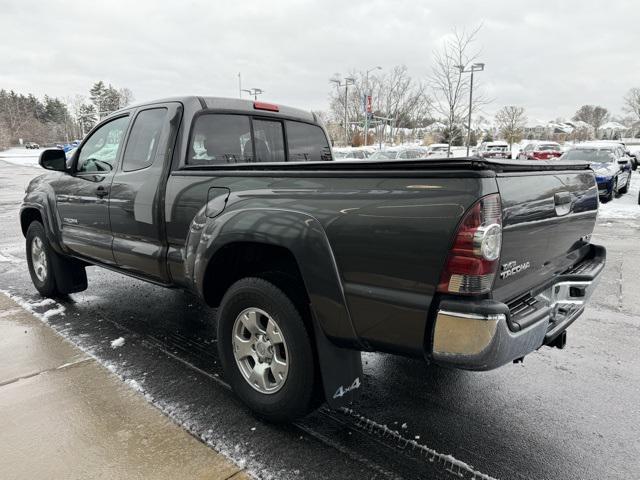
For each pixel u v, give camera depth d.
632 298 5.49
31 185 5.26
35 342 4.04
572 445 2.73
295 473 2.46
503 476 2.46
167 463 2.52
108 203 3.99
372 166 2.33
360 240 2.35
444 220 2.10
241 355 2.97
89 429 2.80
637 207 13.95
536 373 3.63
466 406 3.14
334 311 2.47
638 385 3.44
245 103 4.08
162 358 3.76
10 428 2.81
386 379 3.52
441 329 2.13
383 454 2.62
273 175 2.76
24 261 7.08
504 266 2.29
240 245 2.93
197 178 3.22
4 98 107.12
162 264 3.54
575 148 17.11
